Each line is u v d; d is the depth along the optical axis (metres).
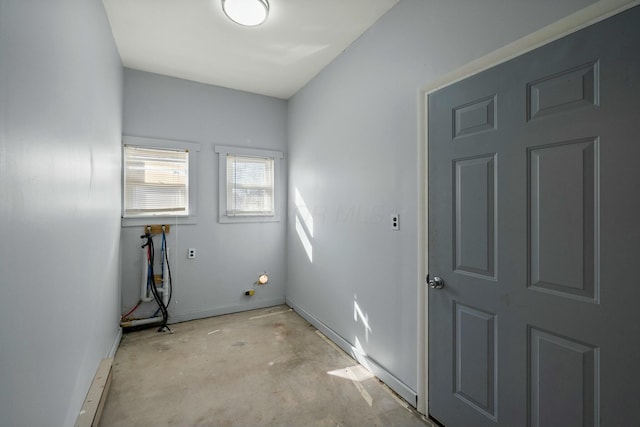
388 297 2.13
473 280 1.55
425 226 1.83
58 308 1.24
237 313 3.56
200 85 3.38
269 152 3.75
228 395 1.99
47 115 1.11
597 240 1.11
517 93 1.36
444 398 1.71
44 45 1.08
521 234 1.34
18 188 0.91
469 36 1.56
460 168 1.62
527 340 1.33
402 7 2.01
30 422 1.00
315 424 1.73
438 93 1.75
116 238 2.69
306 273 3.37
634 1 1.02
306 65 2.97
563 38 1.20
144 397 1.96
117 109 2.68
